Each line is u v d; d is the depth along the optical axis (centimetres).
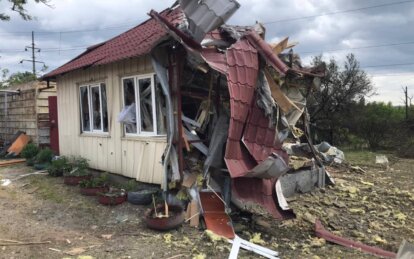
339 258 571
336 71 2530
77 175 965
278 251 595
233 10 649
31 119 1489
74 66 1070
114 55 903
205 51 685
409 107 2594
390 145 2267
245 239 643
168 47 726
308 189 976
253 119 696
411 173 1330
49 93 1471
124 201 813
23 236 636
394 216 798
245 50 702
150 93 839
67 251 574
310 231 694
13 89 1625
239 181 682
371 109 2581
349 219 775
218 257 555
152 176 828
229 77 662
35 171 1158
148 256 555
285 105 733
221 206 708
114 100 950
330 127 2447
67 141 1182
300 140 1109
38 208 791
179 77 723
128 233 649
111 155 972
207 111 759
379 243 646
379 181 1167
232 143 655
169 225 650
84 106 1105
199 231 659
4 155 1491
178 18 831
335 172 1277
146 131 862
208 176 728
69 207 793
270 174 654
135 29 1118
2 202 834
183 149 758
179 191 732
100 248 586
